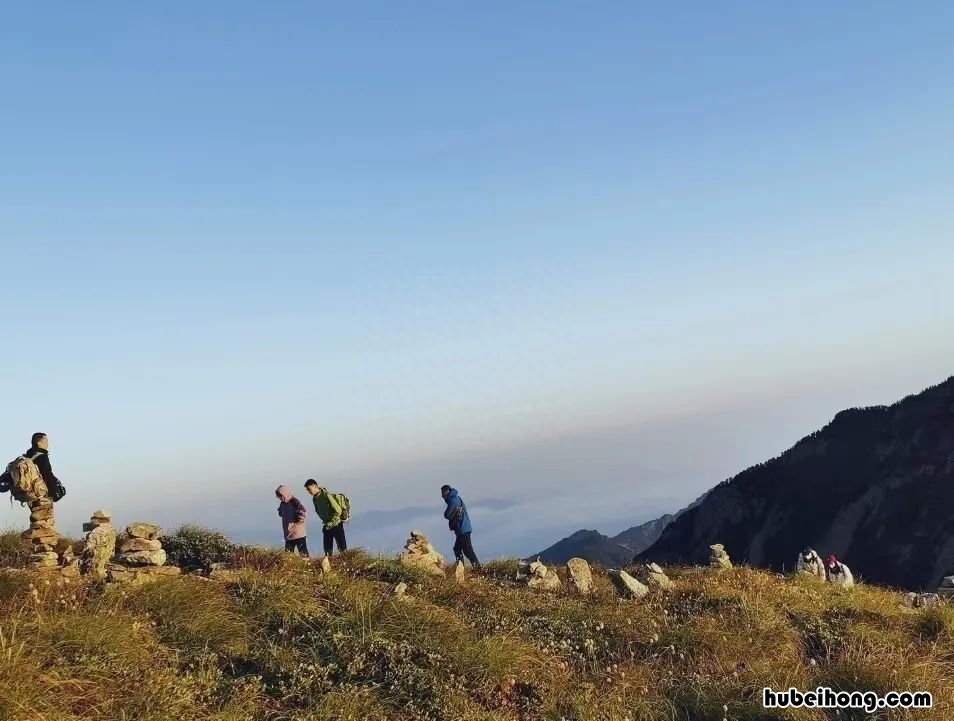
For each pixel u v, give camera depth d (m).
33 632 7.61
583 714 8.23
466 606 11.80
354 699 7.76
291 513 16.19
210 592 9.98
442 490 17.44
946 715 8.08
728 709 8.49
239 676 8.27
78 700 6.73
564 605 12.29
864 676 8.98
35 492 10.41
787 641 10.88
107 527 10.93
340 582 11.30
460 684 8.47
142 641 8.35
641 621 11.56
